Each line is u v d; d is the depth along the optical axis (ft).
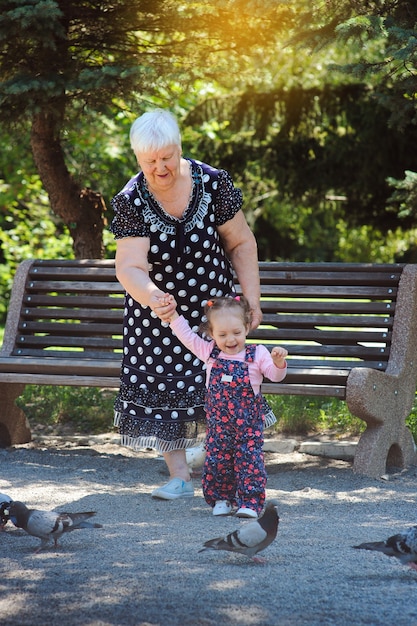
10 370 24.25
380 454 21.59
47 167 34.96
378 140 43.88
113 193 63.67
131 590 12.41
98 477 21.68
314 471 21.98
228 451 16.99
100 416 29.55
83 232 36.04
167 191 17.63
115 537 15.56
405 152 44.19
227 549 12.97
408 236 53.57
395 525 16.48
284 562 13.83
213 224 18.12
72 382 23.57
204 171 18.06
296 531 15.84
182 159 18.10
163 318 16.99
